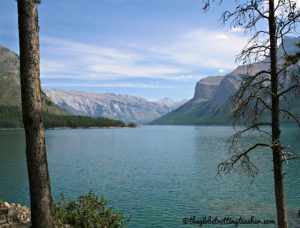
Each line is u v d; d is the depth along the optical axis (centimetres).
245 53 1311
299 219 3244
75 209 1881
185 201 4194
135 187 5191
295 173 6094
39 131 1054
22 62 1039
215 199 4266
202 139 18188
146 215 3575
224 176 5953
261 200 4159
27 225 1688
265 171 6366
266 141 12638
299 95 1246
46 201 1059
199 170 6881
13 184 5606
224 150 11319
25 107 1041
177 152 11069
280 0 1252
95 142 17012
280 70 1253
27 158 1052
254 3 1284
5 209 1775
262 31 1307
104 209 1945
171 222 3319
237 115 1331
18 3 1038
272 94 1289
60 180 5931
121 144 15488
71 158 9719
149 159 9175
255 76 1303
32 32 1036
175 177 6066
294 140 12488
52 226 1073
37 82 1052
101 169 7312
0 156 10112
